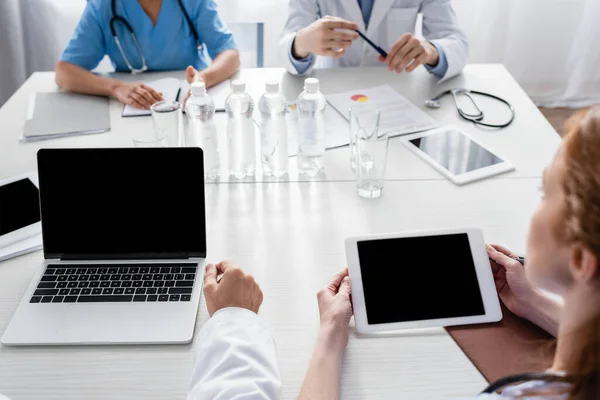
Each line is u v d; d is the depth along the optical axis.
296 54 1.77
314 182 1.31
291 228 1.16
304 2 1.94
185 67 2.00
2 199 1.21
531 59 3.11
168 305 0.96
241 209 1.22
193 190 1.04
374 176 1.28
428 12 1.98
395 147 1.42
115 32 1.89
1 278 1.04
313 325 0.94
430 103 1.59
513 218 1.18
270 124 1.31
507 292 0.97
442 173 1.32
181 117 1.45
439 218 1.18
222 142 1.45
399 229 1.15
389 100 1.62
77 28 1.88
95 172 1.04
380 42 2.03
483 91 1.68
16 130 1.50
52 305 0.96
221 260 1.07
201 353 0.83
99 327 0.92
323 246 1.11
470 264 0.97
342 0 1.94
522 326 0.93
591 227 0.47
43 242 1.05
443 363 0.87
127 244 1.06
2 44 2.75
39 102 1.64
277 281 1.03
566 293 0.54
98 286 1.00
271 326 0.94
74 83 1.70
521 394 0.54
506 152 1.39
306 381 0.81
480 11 2.98
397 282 0.96
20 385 0.84
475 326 0.93
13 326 0.92
